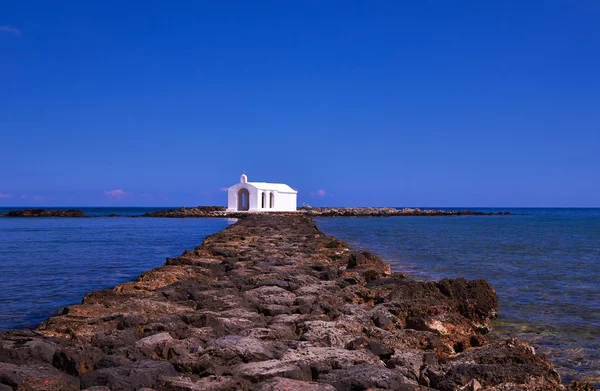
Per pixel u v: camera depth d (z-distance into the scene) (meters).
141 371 7.34
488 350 8.83
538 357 8.47
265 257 22.12
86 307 11.49
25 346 8.18
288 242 30.48
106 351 8.71
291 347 8.91
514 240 42.22
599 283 19.66
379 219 92.75
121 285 14.55
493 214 144.62
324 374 7.52
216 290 13.91
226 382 7.00
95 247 34.53
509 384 7.37
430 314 11.50
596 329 12.81
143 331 9.63
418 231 55.03
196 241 40.41
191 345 8.79
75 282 19.61
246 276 16.92
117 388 7.00
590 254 30.59
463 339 10.08
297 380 7.05
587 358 10.55
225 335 9.70
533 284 19.41
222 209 103.50
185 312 11.84
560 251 32.53
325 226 65.56
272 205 94.94
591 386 7.82
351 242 39.31
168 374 7.52
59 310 14.70
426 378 7.85
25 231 52.31
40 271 22.42
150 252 31.47
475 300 12.73
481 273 22.28
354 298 13.71
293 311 11.99
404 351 9.01
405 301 12.20
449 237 45.50
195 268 17.91
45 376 7.12
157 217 95.81
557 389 7.33
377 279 16.34
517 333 12.44
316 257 22.78
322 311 11.88
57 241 39.38
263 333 9.54
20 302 15.76
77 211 101.62
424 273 22.23
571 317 14.05
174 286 14.66
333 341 9.33
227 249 25.62
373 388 6.98
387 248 34.12
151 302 12.06
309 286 14.64
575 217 125.31
